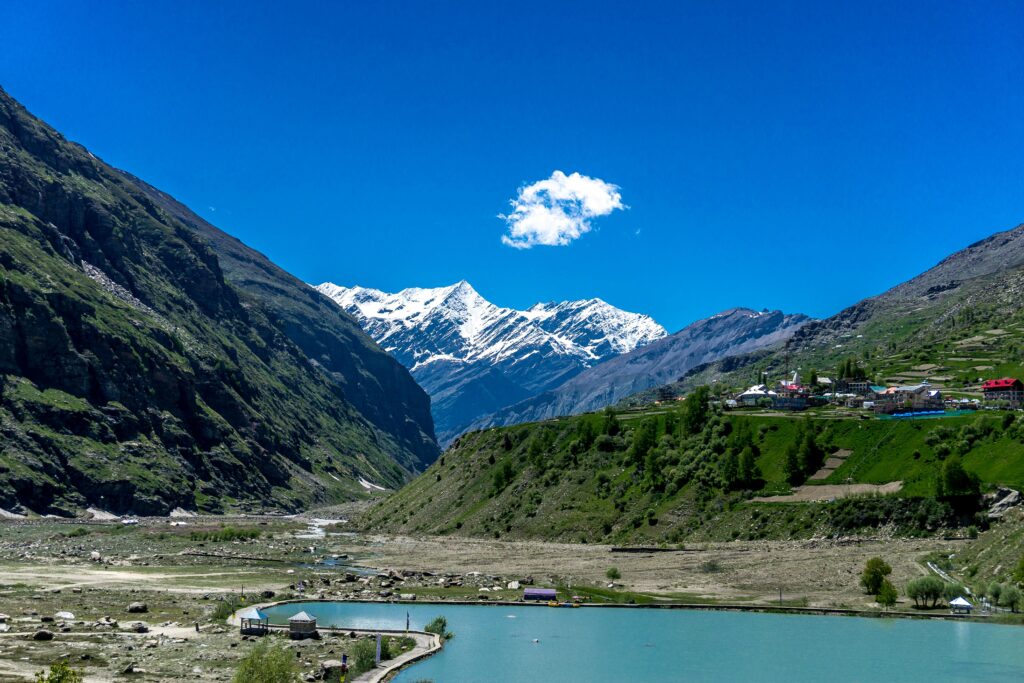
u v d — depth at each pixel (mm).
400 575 186875
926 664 111188
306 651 109000
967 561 164250
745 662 112312
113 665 94625
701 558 197000
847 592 160625
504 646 120875
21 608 128375
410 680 101188
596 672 106938
